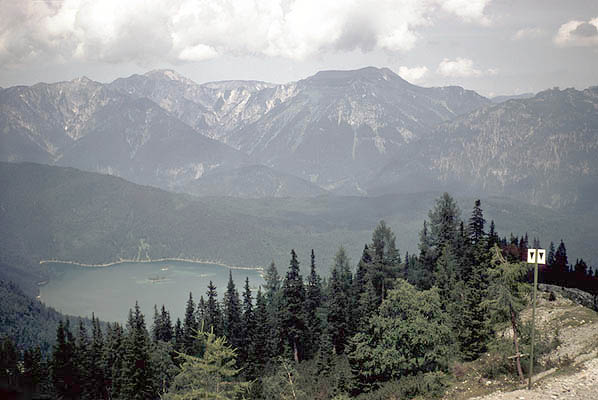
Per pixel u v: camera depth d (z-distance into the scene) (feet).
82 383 289.74
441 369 171.73
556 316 195.93
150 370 258.57
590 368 129.49
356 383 194.08
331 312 310.04
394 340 178.29
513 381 145.48
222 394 140.46
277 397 209.36
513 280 145.59
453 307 207.21
